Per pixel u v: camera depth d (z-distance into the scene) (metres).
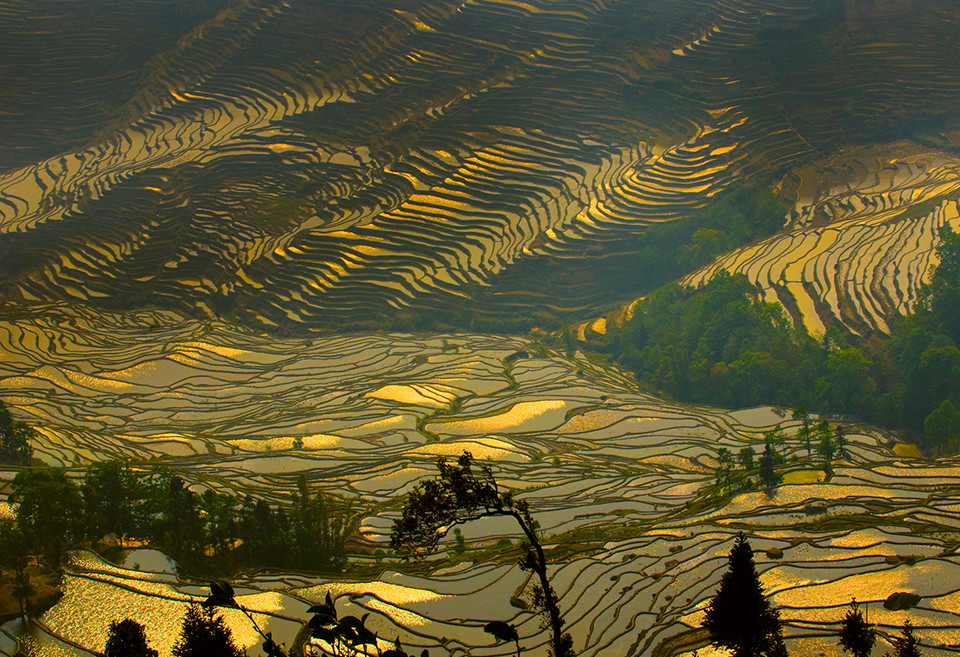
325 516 46.19
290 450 64.94
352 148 125.44
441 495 19.22
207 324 98.19
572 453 62.31
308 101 135.75
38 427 67.19
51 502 40.34
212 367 87.19
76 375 84.94
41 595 37.16
